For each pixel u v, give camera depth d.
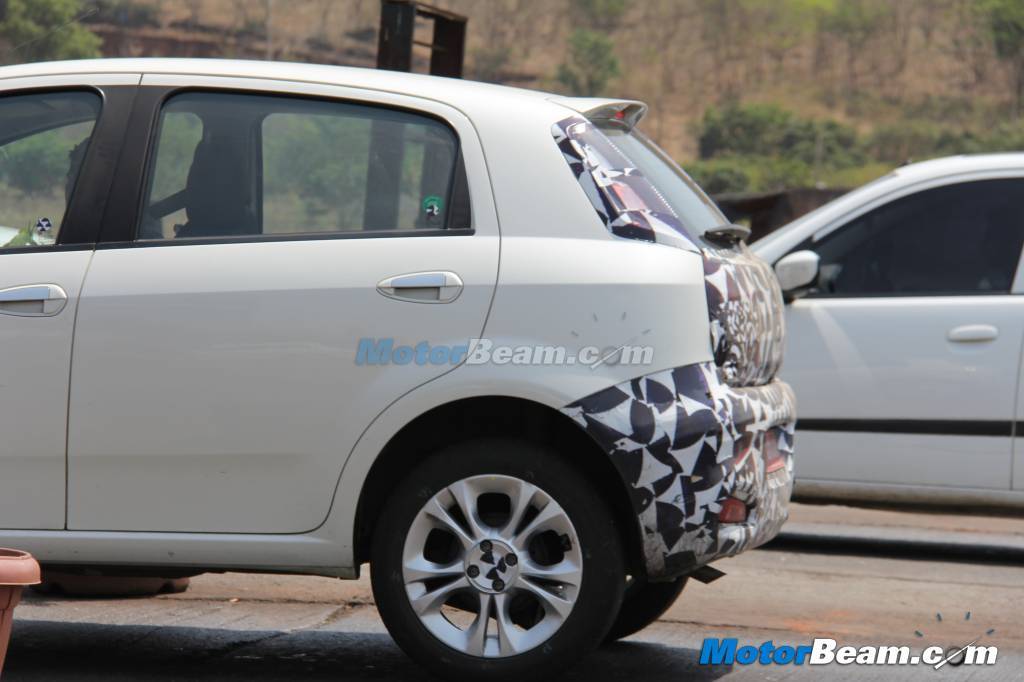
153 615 7.40
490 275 5.66
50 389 5.82
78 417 5.80
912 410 9.57
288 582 8.37
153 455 5.78
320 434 5.69
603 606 5.57
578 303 5.61
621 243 5.71
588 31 148.88
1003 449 9.42
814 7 149.75
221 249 5.83
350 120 5.96
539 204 5.77
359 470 5.67
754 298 6.11
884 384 9.62
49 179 6.05
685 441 5.56
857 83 142.75
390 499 5.74
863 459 9.66
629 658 6.72
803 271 9.60
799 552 10.27
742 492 5.71
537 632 5.62
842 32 148.00
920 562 9.99
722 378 5.79
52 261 5.90
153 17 109.75
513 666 5.61
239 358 5.72
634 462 5.53
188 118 6.05
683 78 144.50
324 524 5.72
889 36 147.62
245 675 6.21
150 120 6.05
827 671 6.55
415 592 5.70
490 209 5.77
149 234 5.93
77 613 7.40
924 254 9.82
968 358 9.48
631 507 5.64
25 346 5.83
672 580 6.36
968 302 9.58
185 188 5.96
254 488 5.75
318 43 117.94
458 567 5.69
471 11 152.62
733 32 150.88
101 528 5.83
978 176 9.90
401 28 13.65
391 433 5.64
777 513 6.10
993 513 9.58
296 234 5.84
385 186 5.87
